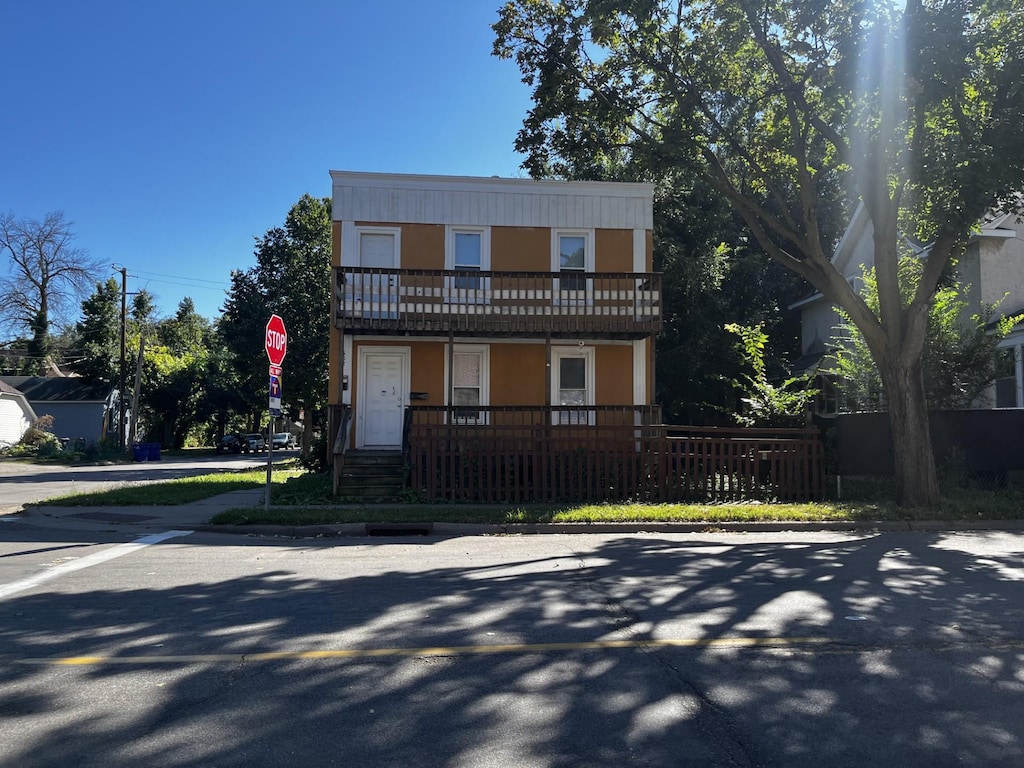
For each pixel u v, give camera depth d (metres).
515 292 17.06
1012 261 18.61
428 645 5.27
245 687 4.46
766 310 26.36
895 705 4.18
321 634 5.53
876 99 11.97
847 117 12.98
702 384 24.66
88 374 50.84
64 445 41.81
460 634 5.54
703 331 24.03
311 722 3.96
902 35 11.29
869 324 13.43
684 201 24.27
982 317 16.12
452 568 8.16
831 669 4.76
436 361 17.34
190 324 70.62
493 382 17.45
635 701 4.23
